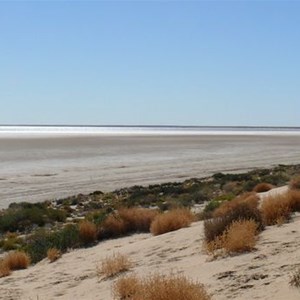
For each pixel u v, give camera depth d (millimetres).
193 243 10672
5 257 13297
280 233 9656
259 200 15859
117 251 12047
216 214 13961
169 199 25047
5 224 19766
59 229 18406
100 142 95688
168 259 9680
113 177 39250
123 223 15531
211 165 49312
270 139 117625
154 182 36344
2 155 60312
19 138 113438
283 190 18703
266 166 47969
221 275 7383
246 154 65000
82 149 73250
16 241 16578
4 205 26609
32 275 11047
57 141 98250
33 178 38219
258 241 9227
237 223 9805
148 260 9953
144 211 16609
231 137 130625
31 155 60781
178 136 137125
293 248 8281
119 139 111062
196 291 6188
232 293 6430
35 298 8734
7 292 9508
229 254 8711
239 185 29719
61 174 40906
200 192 26328
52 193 31094
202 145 87188
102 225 15570
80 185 34719
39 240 15008
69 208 24141
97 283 8961
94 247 13852
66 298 8328
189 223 14516
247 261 7945
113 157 58750
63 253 13602
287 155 63719
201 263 8602
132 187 32281
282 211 11469
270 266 7371
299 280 6023
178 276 7277
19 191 31797
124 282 7508
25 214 20734
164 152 67938
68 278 10023
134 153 65812
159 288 6227
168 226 14250
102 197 28234
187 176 39938
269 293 6043
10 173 41406
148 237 14227
